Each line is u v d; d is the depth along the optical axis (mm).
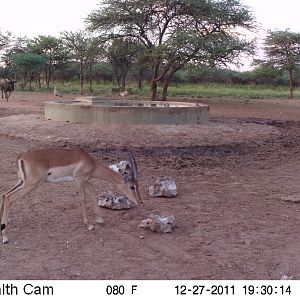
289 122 22969
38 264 5598
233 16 33188
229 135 16172
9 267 5496
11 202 6320
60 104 17109
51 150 6613
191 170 11203
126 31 35156
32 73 52906
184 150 13805
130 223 7156
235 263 5750
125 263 5691
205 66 32562
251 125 19109
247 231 6914
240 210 7953
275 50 48188
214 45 31203
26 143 14070
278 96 47719
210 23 34062
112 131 15312
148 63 35594
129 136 14891
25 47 55219
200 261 5801
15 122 17312
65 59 52188
